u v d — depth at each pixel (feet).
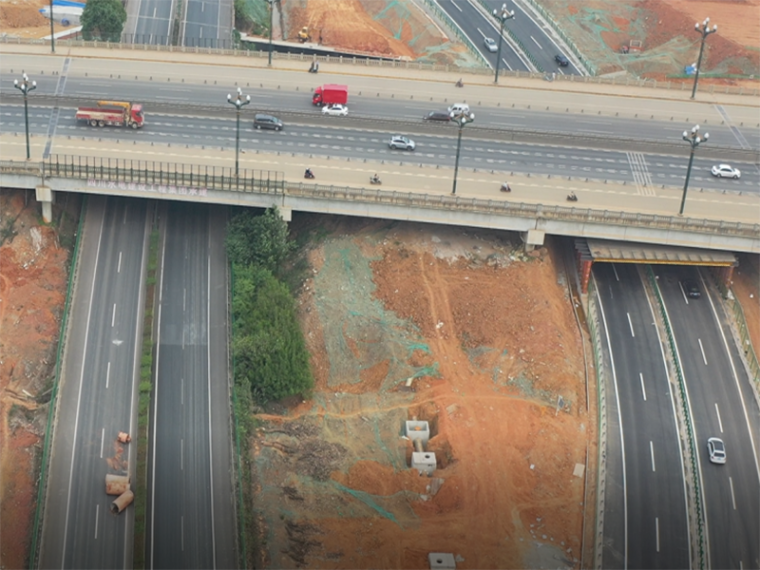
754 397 499.92
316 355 503.20
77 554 404.77
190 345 501.15
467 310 519.19
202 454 449.89
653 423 483.51
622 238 537.65
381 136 607.37
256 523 423.23
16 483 428.97
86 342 495.41
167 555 408.05
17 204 545.85
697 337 528.22
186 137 588.50
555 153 603.26
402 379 492.13
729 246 536.42
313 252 544.62
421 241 549.13
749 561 428.56
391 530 422.82
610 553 424.87
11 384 471.21
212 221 564.30
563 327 522.06
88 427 456.04
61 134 579.48
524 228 538.88
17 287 519.19
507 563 415.23
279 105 634.43
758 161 612.29
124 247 545.85
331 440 463.42
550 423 474.08
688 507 447.01
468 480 444.55
